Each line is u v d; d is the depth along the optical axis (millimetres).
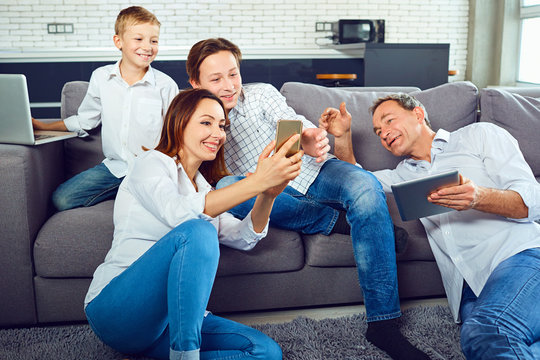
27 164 1888
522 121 2291
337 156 2127
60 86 5031
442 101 2369
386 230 1741
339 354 1690
